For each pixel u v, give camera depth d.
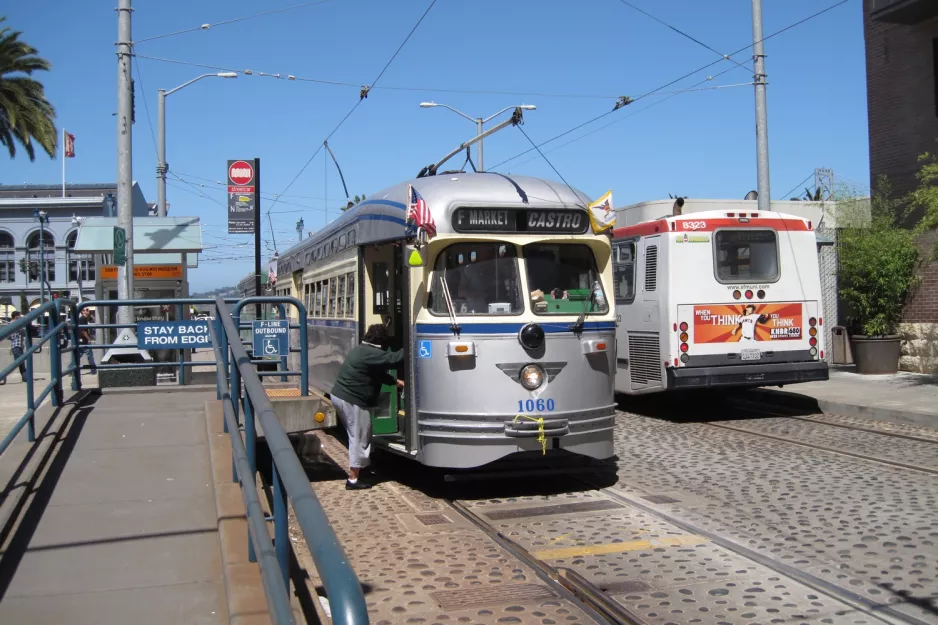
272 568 3.15
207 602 4.63
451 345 7.88
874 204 17.31
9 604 4.58
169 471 6.92
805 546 6.39
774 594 5.43
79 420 8.55
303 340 9.37
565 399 8.06
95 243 19.67
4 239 57.62
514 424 7.84
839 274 17.84
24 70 28.19
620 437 11.73
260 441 9.64
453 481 8.71
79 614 4.47
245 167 23.12
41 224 35.59
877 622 4.95
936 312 16.56
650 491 8.30
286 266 17.20
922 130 16.67
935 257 14.55
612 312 8.53
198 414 8.85
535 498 8.20
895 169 17.33
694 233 12.71
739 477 8.80
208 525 5.78
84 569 5.06
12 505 5.91
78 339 10.13
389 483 9.05
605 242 8.50
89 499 6.27
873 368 16.80
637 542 6.62
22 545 5.42
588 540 6.72
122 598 4.67
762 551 6.30
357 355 8.62
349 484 8.70
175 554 5.29
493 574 5.92
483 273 8.14
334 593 2.14
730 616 5.07
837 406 13.44
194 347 10.46
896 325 17.34
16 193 65.00
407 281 8.37
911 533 6.64
